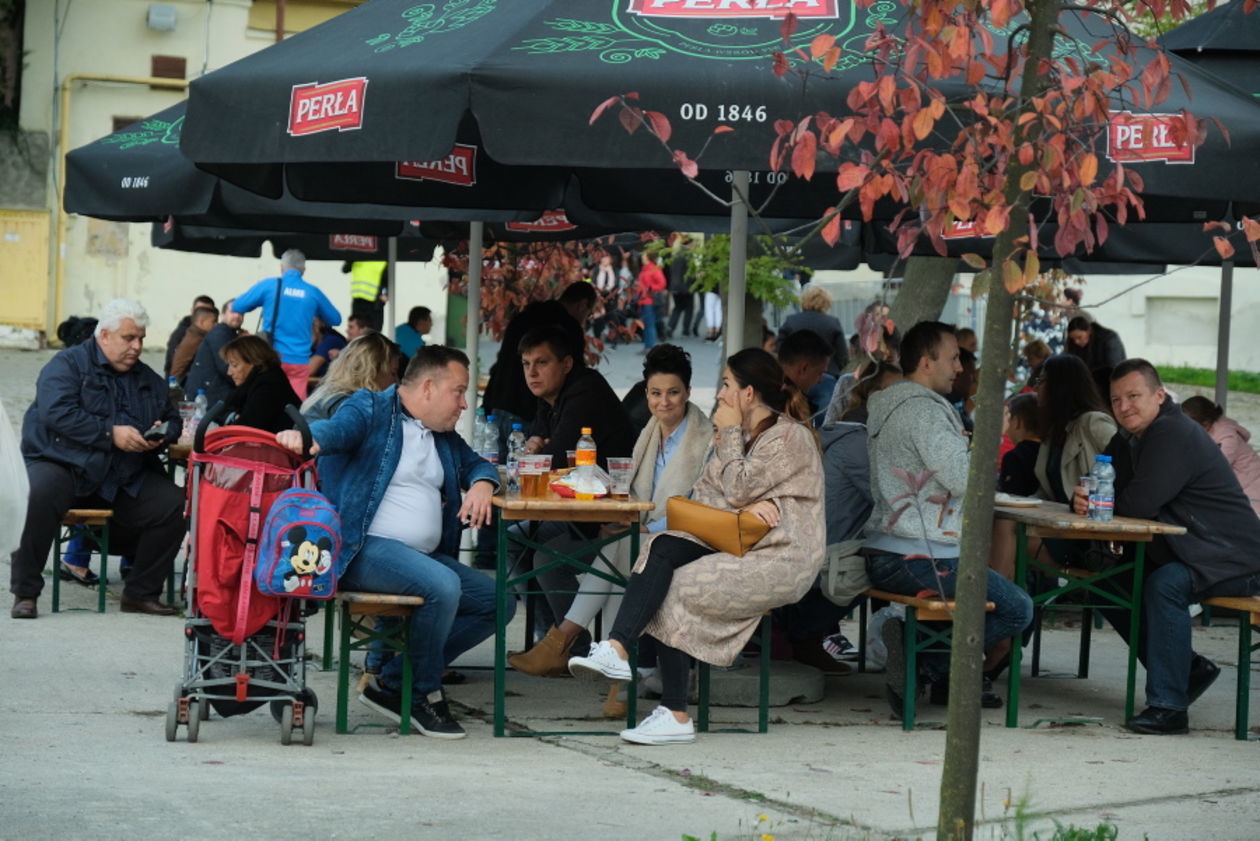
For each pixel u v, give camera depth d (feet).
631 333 64.44
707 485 25.32
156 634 32.24
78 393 33.73
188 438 36.09
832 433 27.58
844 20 23.16
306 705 23.52
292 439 22.99
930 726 26.50
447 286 57.00
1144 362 27.04
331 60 23.97
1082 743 25.55
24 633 31.81
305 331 59.88
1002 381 15.67
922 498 25.89
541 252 51.55
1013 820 19.89
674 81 21.86
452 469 25.45
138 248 104.12
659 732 24.36
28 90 101.04
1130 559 27.30
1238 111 23.22
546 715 26.68
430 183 32.53
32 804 18.97
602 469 28.48
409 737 24.47
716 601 24.16
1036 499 29.25
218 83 24.31
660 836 18.65
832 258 48.06
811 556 24.52
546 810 19.72
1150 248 38.47
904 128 16.30
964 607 15.90
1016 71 17.67
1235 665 33.55
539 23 23.49
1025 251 15.93
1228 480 26.55
